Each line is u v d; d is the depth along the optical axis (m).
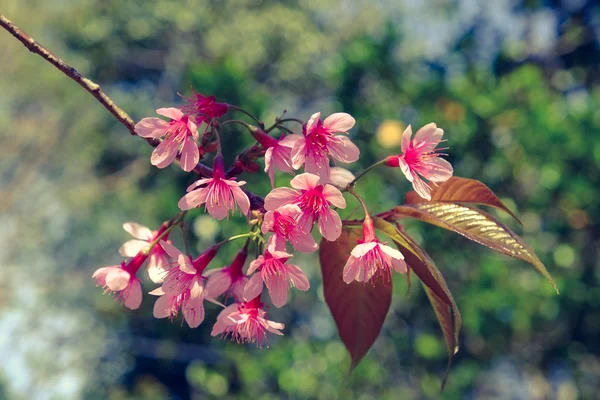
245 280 1.71
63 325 12.95
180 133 1.63
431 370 6.42
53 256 13.25
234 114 5.21
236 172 1.67
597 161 5.29
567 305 5.71
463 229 1.67
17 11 12.84
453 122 5.58
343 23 12.37
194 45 12.20
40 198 13.27
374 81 5.93
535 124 5.39
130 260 1.79
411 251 1.66
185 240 1.75
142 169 11.08
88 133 12.67
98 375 12.71
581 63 8.04
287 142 1.65
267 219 1.52
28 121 13.09
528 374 7.31
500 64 6.70
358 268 1.61
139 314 11.42
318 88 11.46
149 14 12.25
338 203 1.56
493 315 5.60
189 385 12.05
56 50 13.03
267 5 11.95
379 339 6.54
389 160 1.71
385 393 6.30
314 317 7.20
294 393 6.02
